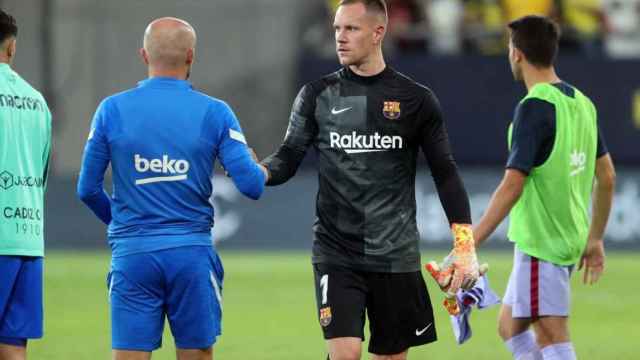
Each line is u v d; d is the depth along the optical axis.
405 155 25.42
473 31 80.69
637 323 47.69
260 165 24.98
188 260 23.86
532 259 26.59
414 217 25.75
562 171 26.33
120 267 23.97
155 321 24.08
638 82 76.31
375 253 25.22
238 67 86.25
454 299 25.33
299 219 76.44
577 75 76.69
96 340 42.31
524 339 27.53
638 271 66.25
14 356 25.28
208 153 24.08
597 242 28.41
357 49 25.05
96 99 86.94
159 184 23.88
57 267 66.94
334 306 25.06
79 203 77.00
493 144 77.25
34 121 25.19
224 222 76.81
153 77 24.30
